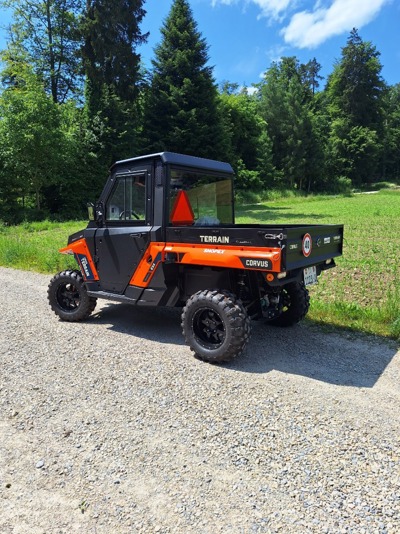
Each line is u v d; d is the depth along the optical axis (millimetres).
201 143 31609
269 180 49969
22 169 24766
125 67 31250
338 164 62250
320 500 2434
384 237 14359
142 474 2684
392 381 3994
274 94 56719
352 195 53031
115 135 29453
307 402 3574
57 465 2777
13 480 2639
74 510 2385
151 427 3211
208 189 5492
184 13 31906
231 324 4195
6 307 6828
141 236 5008
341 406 3506
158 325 5867
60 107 27141
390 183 66625
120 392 3791
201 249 4484
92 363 4469
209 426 3217
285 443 2990
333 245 5281
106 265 5484
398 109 75125
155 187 4879
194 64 31922
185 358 4598
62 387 3906
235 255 4184
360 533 2184
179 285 5023
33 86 25766
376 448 2928
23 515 2350
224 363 4402
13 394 3773
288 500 2438
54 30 34562
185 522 2279
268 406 3506
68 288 6133
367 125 65188
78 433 3143
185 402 3592
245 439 3045
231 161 37562
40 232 19156
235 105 46594
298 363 4434
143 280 5070
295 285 5398
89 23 29734
